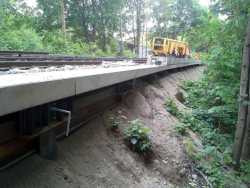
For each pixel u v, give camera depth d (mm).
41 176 2859
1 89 1948
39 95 2391
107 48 25219
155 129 6027
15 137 2807
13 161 2775
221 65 7664
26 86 2215
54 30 21609
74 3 24328
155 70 8344
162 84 10516
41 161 3035
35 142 3057
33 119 2848
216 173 5309
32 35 15422
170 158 5141
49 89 2535
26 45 14133
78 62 6844
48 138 3152
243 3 6207
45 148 3119
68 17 24688
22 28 16062
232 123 7801
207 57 8523
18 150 2893
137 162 4371
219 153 6301
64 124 3666
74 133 3855
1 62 4695
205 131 7508
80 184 3148
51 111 3244
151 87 8859
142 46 33219
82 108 4242
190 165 5352
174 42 20891
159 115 7020
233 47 7125
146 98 7590
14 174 2672
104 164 3758
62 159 3305
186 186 4613
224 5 7086
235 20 6551
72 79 2947
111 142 4344
